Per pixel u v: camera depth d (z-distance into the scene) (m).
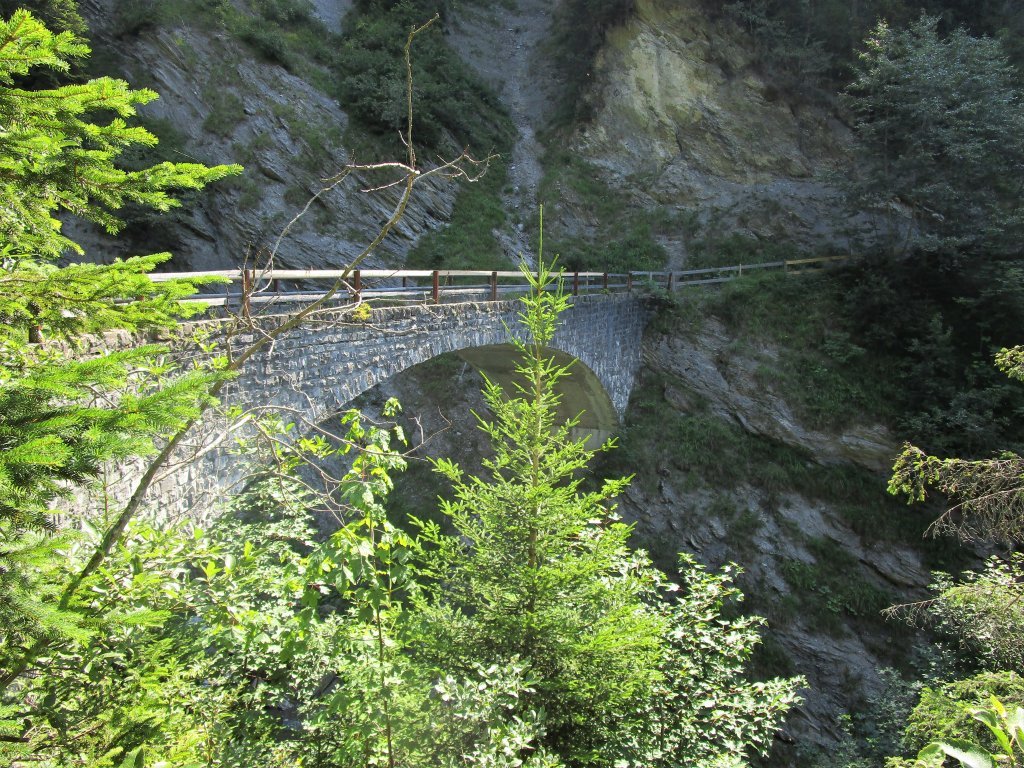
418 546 4.59
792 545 14.66
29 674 3.00
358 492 3.15
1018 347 6.69
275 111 20.77
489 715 3.53
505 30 32.12
